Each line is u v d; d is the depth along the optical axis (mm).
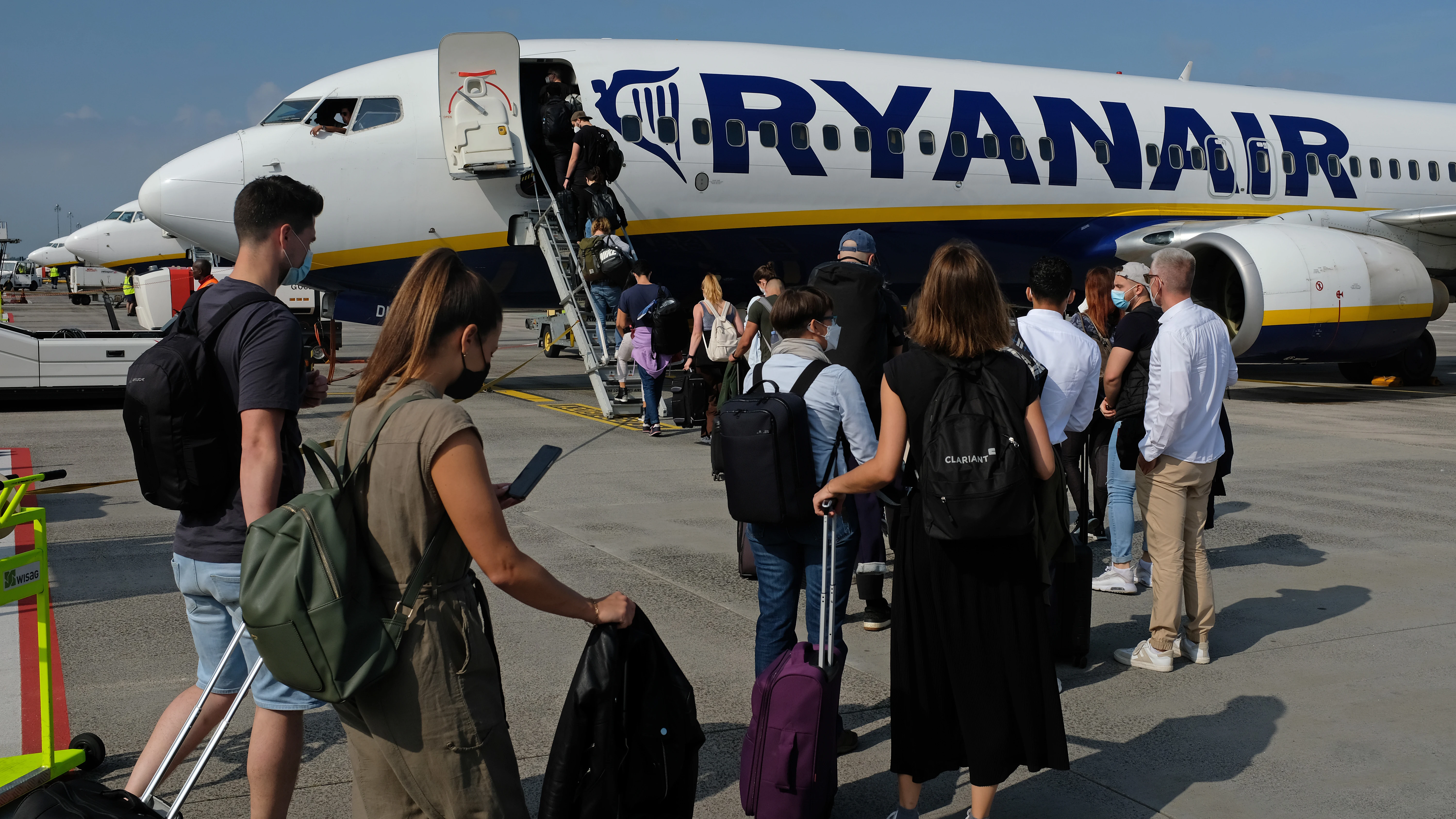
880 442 2934
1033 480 2879
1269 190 16438
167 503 2568
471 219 12625
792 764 2730
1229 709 3984
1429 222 15570
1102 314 6191
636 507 7309
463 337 2135
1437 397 14828
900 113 14023
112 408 12219
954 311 2816
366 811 2156
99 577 5484
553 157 12852
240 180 11914
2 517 2559
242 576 1938
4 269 78500
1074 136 15000
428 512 2018
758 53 13844
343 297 13273
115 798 2264
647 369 10375
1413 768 3479
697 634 4719
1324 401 14258
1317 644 4723
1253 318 13617
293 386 2568
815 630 3469
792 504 3215
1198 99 16406
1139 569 5746
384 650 1954
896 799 3277
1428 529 6902
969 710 2861
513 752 2178
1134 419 5215
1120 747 3654
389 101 12383
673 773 2369
